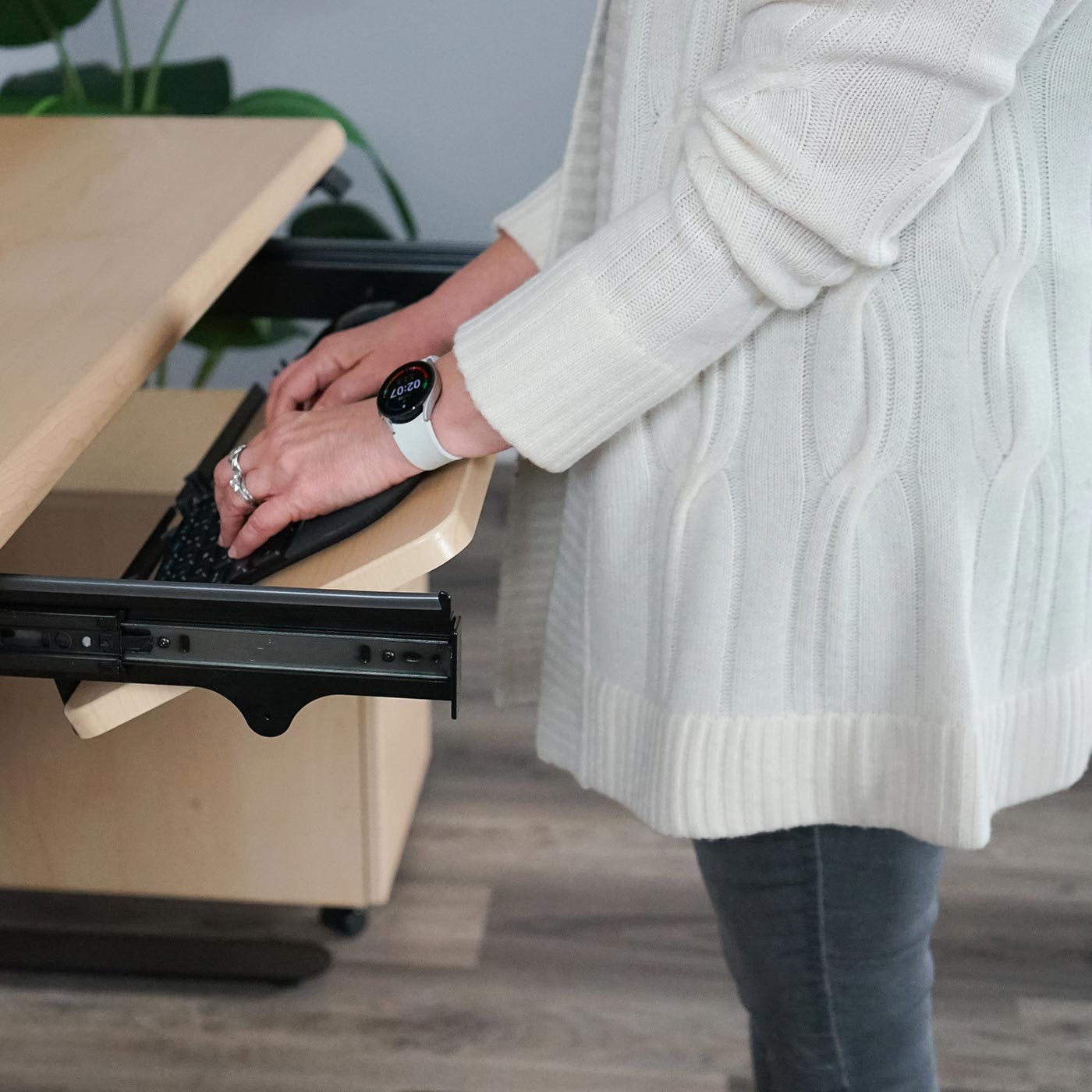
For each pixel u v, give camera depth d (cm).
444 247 133
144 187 108
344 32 243
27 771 127
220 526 82
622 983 141
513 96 245
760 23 61
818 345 66
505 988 140
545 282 66
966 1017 136
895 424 65
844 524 66
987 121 64
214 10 244
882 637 68
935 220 64
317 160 121
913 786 69
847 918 74
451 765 177
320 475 71
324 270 131
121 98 252
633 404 67
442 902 152
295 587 64
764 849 73
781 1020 77
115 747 126
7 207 103
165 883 135
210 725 125
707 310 63
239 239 98
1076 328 67
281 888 135
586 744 79
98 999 138
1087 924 150
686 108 69
